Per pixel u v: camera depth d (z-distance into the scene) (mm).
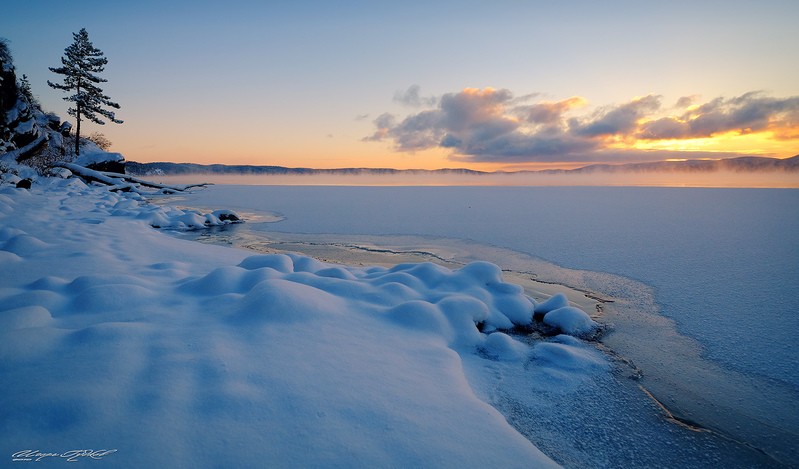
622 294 5953
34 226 8367
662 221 13164
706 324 4762
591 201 20656
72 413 1968
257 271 4500
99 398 2082
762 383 3441
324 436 2039
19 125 21047
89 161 26625
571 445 2572
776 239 9914
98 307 3459
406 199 22578
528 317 4688
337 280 4629
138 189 26016
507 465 2006
